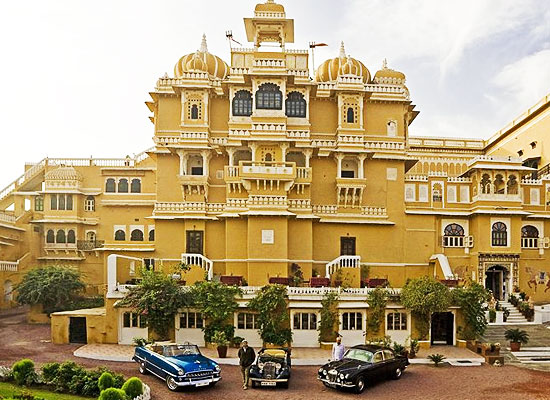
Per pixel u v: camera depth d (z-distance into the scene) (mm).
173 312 26766
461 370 23203
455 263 39219
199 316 28125
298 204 36531
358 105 38594
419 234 38969
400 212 38688
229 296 27688
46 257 47250
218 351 24766
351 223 37656
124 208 48344
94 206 49031
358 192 38062
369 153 37750
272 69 37219
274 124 37000
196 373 18891
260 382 19500
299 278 31469
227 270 35500
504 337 29703
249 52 40562
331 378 19453
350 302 28391
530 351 26938
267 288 27812
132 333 28078
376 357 20656
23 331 31797
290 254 35812
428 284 27875
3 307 41531
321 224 37531
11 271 42938
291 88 38531
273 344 27172
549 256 40156
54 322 28203
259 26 39344
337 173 38062
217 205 37094
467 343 28188
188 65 39094
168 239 36812
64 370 18000
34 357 24438
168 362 19391
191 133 37594
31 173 50844
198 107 38219
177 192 37938
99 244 47344
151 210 48375
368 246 37875
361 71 41000
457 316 28938
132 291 27422
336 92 38594
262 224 34531
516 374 22469
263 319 27453
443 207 39531
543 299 39531
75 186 48000
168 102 38969
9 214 50344
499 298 39500
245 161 35531
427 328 28172
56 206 47906
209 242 36656
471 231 39438
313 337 28125
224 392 19000
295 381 21000
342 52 41781
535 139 47406
